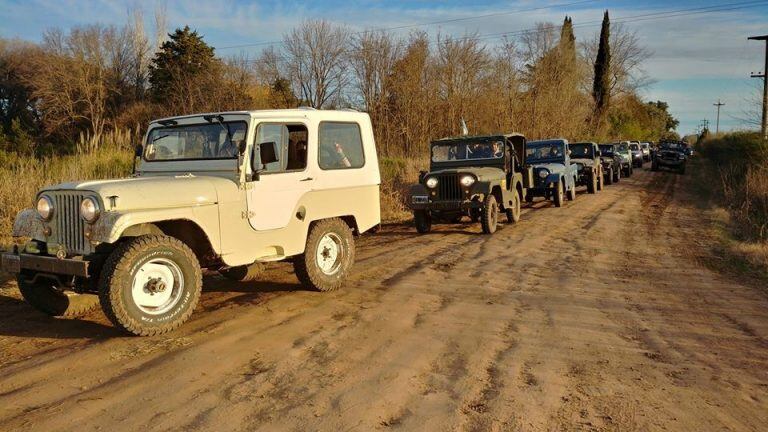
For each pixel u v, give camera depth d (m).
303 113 6.75
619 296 7.25
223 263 6.10
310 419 3.81
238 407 3.98
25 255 5.61
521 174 14.66
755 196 16.42
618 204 18.50
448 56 32.16
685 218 15.34
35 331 5.69
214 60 39.53
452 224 14.23
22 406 3.98
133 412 3.89
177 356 4.91
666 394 4.32
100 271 5.47
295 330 5.69
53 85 42.28
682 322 6.19
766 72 28.75
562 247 10.85
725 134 31.20
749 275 8.67
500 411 3.98
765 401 4.25
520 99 34.69
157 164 6.64
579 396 4.26
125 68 47.03
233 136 6.19
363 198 7.65
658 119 87.00
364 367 4.75
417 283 7.80
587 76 50.81
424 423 3.78
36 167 11.45
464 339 5.49
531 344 5.38
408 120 30.45
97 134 14.38
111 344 5.22
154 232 5.66
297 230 6.71
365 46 32.16
